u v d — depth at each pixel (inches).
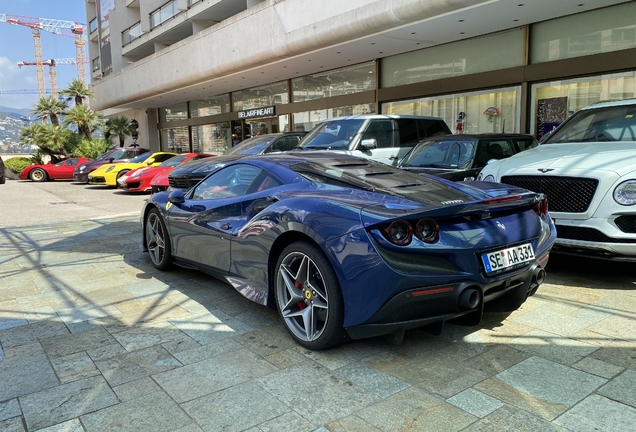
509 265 111.8
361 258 101.3
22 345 123.2
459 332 126.9
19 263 214.8
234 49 643.5
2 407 93.0
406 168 274.5
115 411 91.0
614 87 379.9
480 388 97.0
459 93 498.0
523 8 381.7
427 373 104.2
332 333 109.7
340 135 325.1
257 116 798.5
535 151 199.0
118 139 1444.4
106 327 135.1
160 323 137.6
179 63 789.9
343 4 478.6
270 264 126.9
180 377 104.4
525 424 84.1
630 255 149.5
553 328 127.3
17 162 1130.7
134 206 440.5
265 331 130.4
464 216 108.7
